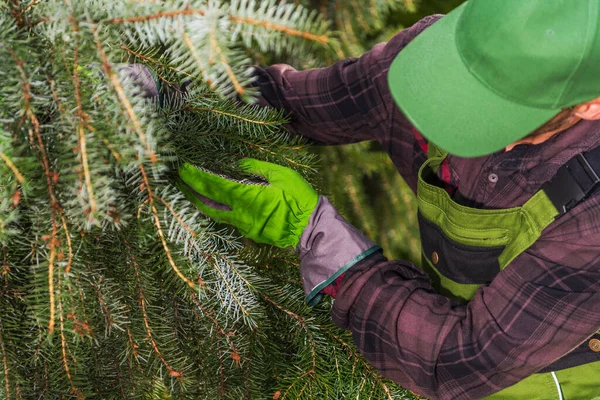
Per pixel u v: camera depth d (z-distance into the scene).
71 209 1.17
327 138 1.58
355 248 1.38
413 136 1.46
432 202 1.40
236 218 1.40
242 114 1.41
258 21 1.10
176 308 1.43
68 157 1.16
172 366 1.36
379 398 1.50
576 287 1.26
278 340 1.53
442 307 1.33
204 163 1.39
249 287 1.36
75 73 1.14
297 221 1.39
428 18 1.43
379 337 1.36
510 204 1.32
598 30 1.12
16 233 1.21
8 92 1.14
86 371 1.37
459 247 1.38
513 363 1.29
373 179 2.03
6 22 1.14
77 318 1.22
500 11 1.14
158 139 1.19
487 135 1.19
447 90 1.18
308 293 1.40
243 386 1.44
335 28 1.61
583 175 1.24
